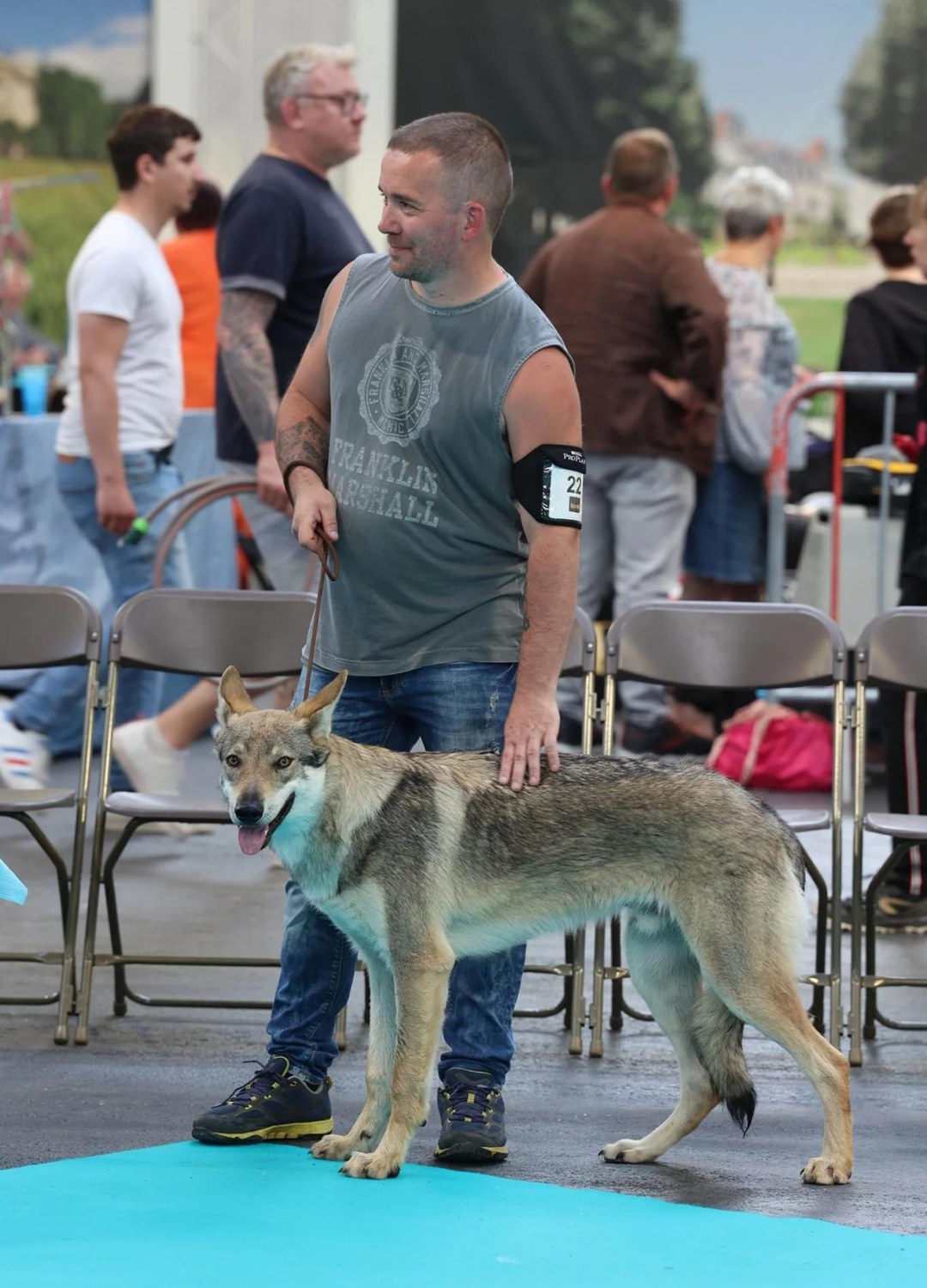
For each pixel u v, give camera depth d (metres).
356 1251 4.63
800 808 11.65
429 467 5.51
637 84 19.31
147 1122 5.87
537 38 18.88
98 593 13.37
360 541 5.61
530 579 5.51
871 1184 5.38
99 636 7.57
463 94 18.94
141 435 10.55
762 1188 5.32
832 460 14.97
